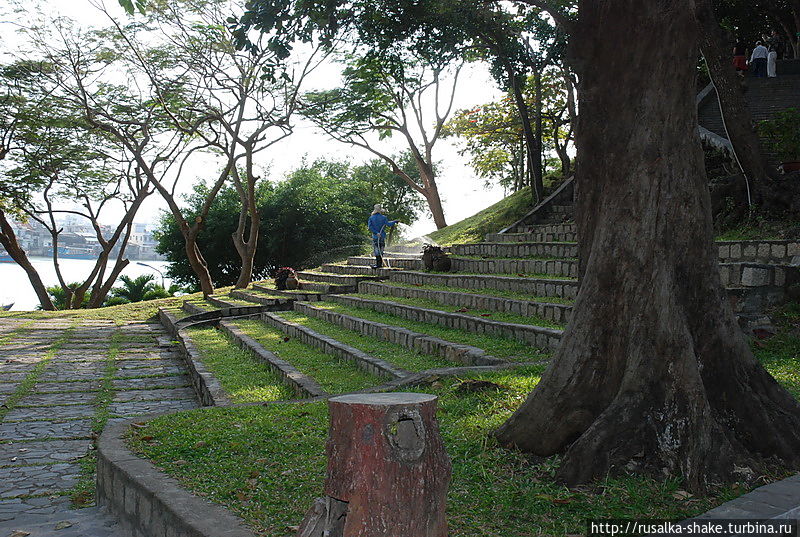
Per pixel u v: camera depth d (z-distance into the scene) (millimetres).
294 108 21219
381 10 13734
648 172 4410
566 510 3672
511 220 19922
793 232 9680
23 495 5461
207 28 19578
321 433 5305
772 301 8523
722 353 4496
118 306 24312
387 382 7387
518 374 6797
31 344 15516
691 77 4469
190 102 22391
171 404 9547
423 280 15555
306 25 7180
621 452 4047
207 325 17078
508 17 17328
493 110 26188
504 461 4406
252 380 9391
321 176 34625
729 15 20250
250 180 22969
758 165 11031
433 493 2820
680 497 3758
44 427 8047
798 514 3359
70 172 26109
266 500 3895
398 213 37688
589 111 4711
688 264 4465
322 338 11219
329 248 32969
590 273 4594
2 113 22609
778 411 4457
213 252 32875
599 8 4605
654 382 4203
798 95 16453
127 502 4418
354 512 2752
